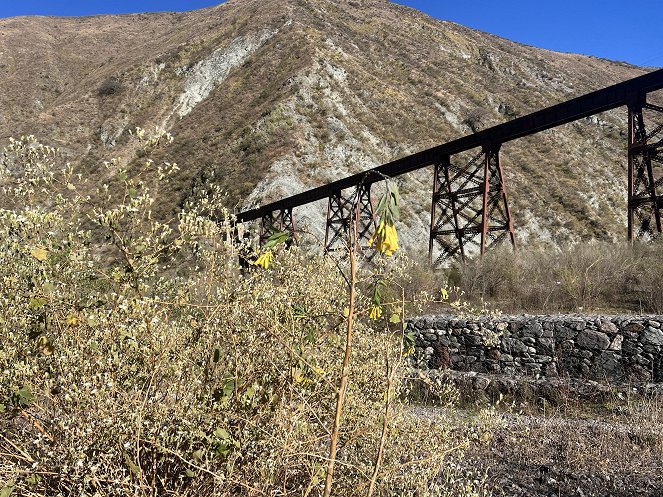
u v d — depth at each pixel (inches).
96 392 72.9
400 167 845.2
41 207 84.8
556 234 1503.4
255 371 88.7
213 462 79.3
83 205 83.7
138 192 80.1
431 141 1877.5
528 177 1787.6
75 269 85.0
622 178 1876.2
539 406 269.9
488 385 289.4
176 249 84.8
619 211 1668.3
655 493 159.5
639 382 281.0
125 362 81.0
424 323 353.4
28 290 86.6
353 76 2170.3
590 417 244.1
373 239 57.1
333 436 68.9
